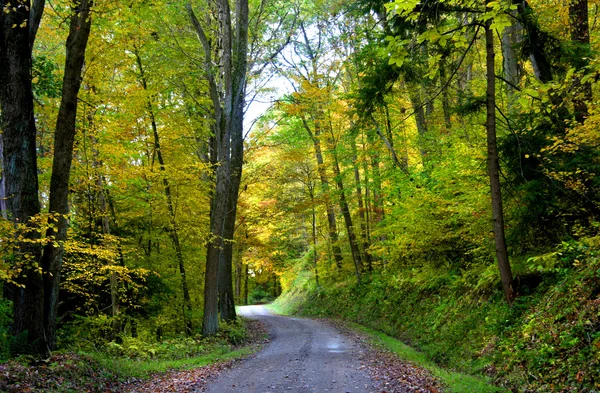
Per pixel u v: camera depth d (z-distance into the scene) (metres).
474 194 11.54
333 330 18.16
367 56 12.90
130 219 16.83
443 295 14.65
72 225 14.66
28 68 8.77
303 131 25.22
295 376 8.54
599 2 12.50
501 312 9.98
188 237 18.02
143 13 9.82
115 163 13.73
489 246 11.70
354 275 27.41
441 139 17.19
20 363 7.38
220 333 15.12
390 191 18.91
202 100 18.08
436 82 15.22
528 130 9.51
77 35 8.83
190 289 20.80
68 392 6.70
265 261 34.56
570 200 9.25
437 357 11.07
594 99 8.74
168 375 9.19
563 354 6.48
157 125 16.89
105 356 9.76
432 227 14.16
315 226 31.67
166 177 15.08
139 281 16.03
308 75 23.81
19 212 8.45
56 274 8.91
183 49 16.28
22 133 8.57
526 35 9.88
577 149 8.48
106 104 13.88
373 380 7.94
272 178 22.95
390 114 20.45
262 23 19.61
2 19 8.45
